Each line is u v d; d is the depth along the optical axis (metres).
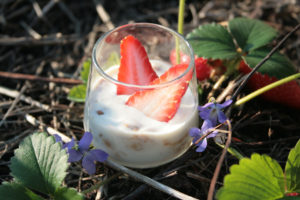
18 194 0.33
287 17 0.55
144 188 0.36
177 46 0.39
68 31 0.54
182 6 0.41
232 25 0.44
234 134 0.41
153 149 0.35
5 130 0.43
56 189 0.34
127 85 0.33
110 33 0.37
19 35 0.54
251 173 0.33
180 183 0.37
